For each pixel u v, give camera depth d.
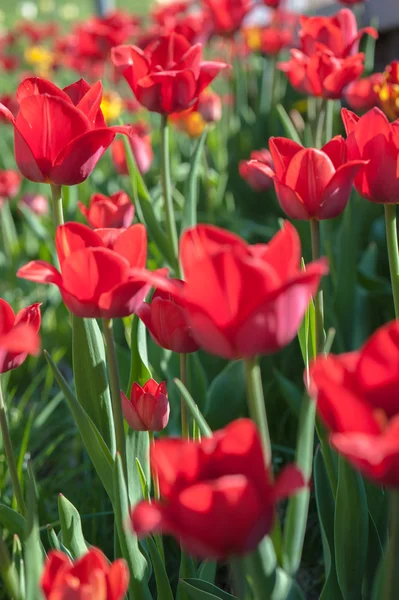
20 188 3.47
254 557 1.30
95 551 1.29
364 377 1.24
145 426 1.47
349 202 1.80
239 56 3.48
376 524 1.50
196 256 1.28
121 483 1.40
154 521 1.23
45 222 2.68
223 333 1.27
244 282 1.25
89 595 1.26
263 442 1.30
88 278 1.34
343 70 1.78
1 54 4.89
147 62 1.68
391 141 1.46
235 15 2.83
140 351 1.56
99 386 1.51
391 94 1.72
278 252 1.27
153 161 3.13
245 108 3.27
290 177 1.45
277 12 3.47
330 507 1.47
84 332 1.50
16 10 9.81
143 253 1.36
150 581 1.53
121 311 1.36
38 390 2.16
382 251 2.12
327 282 1.85
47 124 1.44
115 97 3.31
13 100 2.69
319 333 1.46
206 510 1.24
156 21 3.52
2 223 2.68
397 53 2.79
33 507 1.36
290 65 1.88
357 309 1.87
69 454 1.84
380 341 1.24
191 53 1.66
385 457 1.23
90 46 3.25
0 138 3.99
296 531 1.34
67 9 8.98
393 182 1.47
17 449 1.74
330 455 1.46
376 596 1.37
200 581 1.43
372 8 2.85
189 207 1.75
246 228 2.51
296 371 1.86
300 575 1.64
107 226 1.69
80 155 1.45
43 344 2.28
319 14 3.54
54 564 1.29
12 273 2.58
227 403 1.70
